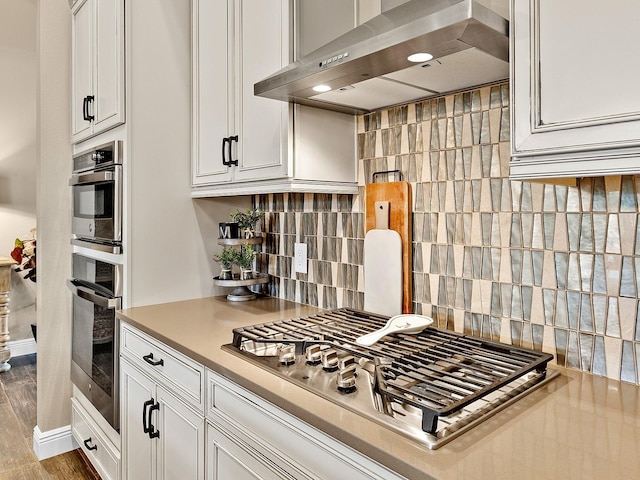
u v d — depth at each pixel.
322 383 1.07
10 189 4.03
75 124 2.33
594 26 0.79
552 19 0.85
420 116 1.47
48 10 2.35
